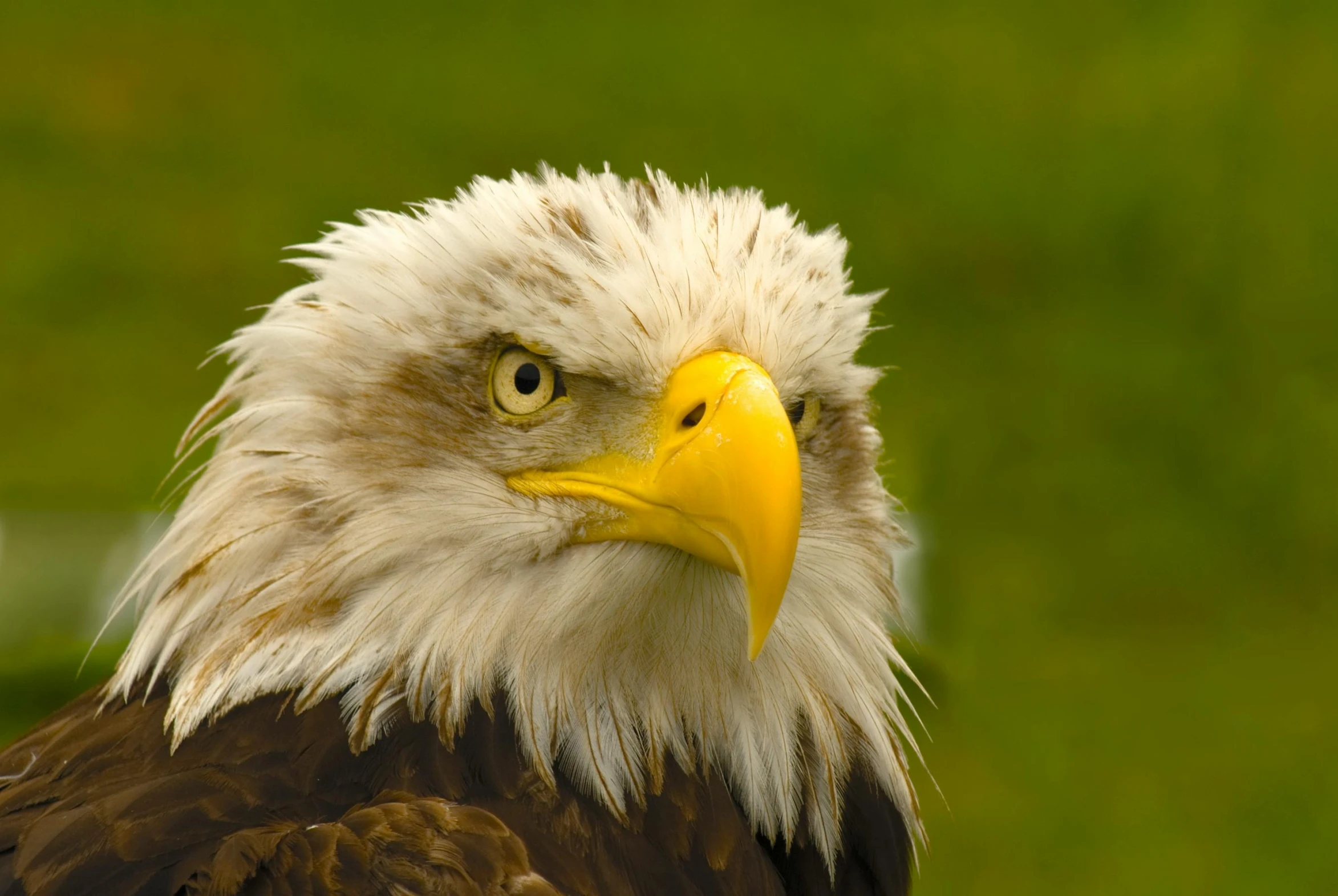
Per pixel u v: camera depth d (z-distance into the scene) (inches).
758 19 1021.8
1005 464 622.2
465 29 987.9
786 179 828.0
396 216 199.2
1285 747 469.4
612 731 184.9
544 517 183.0
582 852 176.7
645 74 935.0
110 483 545.6
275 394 192.7
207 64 934.4
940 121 896.3
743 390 174.7
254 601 183.8
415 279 188.7
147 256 745.6
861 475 207.0
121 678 196.2
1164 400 676.1
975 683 489.4
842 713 200.1
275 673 181.0
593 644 183.9
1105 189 820.0
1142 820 433.4
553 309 180.9
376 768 176.9
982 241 788.6
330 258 202.5
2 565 446.0
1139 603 542.0
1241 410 671.1
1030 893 404.2
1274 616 540.7
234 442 192.5
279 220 778.2
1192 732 473.4
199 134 859.4
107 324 686.5
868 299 205.6
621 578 182.4
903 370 692.1
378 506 183.8
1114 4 1046.4
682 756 188.5
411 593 182.2
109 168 821.2
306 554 184.9
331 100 896.3
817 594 197.9
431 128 868.0
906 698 209.0
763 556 169.6
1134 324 721.6
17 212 773.3
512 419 184.7
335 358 189.9
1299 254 787.4
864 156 855.1
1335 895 408.5
